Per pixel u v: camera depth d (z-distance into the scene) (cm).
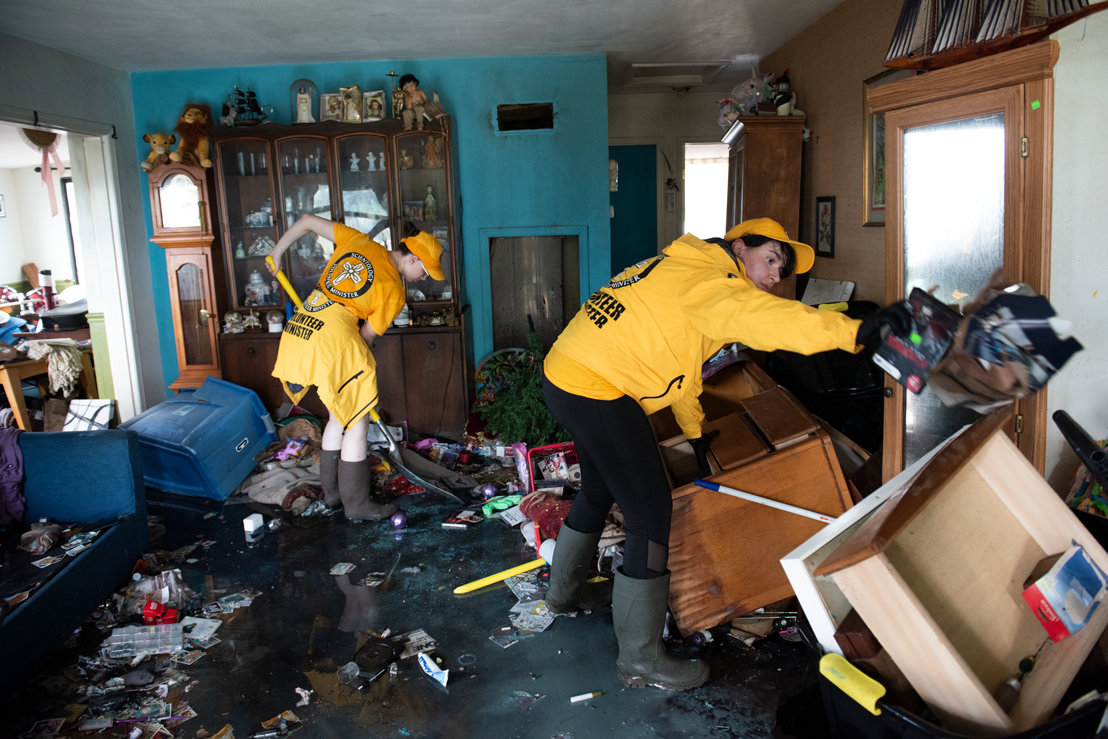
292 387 347
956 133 198
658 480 210
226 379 479
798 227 477
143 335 510
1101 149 209
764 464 230
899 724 138
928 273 211
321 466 365
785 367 341
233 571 305
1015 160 181
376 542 328
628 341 197
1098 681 150
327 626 261
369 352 344
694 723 205
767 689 218
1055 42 168
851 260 413
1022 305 128
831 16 423
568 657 237
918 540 149
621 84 625
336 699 220
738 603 238
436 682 226
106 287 490
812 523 236
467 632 254
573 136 502
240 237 491
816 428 235
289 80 494
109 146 477
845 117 411
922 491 141
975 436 158
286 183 480
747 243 206
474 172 504
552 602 260
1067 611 142
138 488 305
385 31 416
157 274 522
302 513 363
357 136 468
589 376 202
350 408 342
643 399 207
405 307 479
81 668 238
